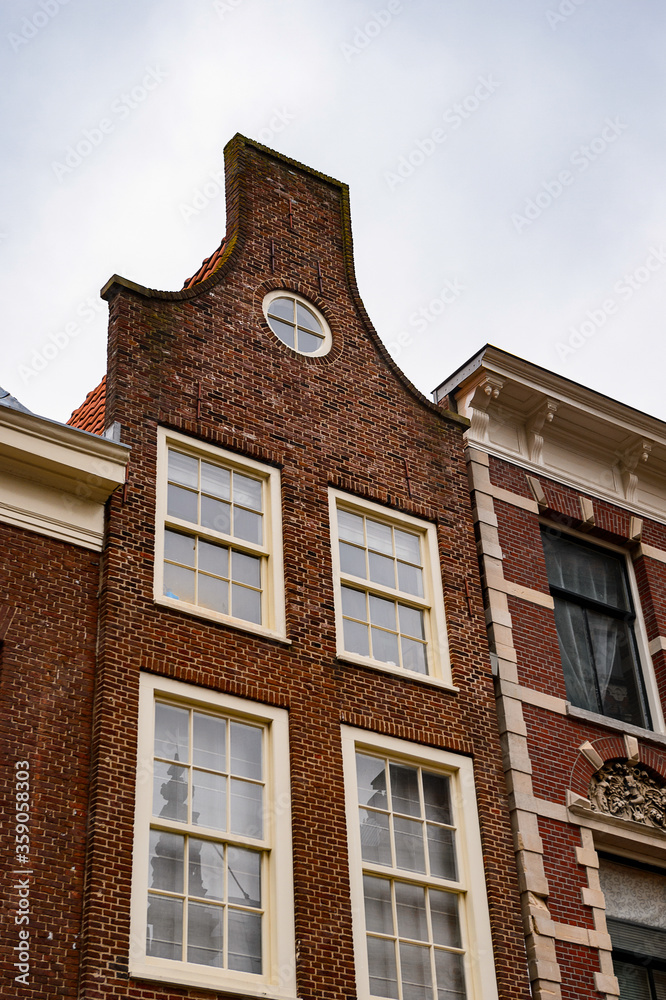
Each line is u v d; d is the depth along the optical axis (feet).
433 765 46.83
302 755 43.14
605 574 60.03
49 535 41.98
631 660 58.29
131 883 37.42
